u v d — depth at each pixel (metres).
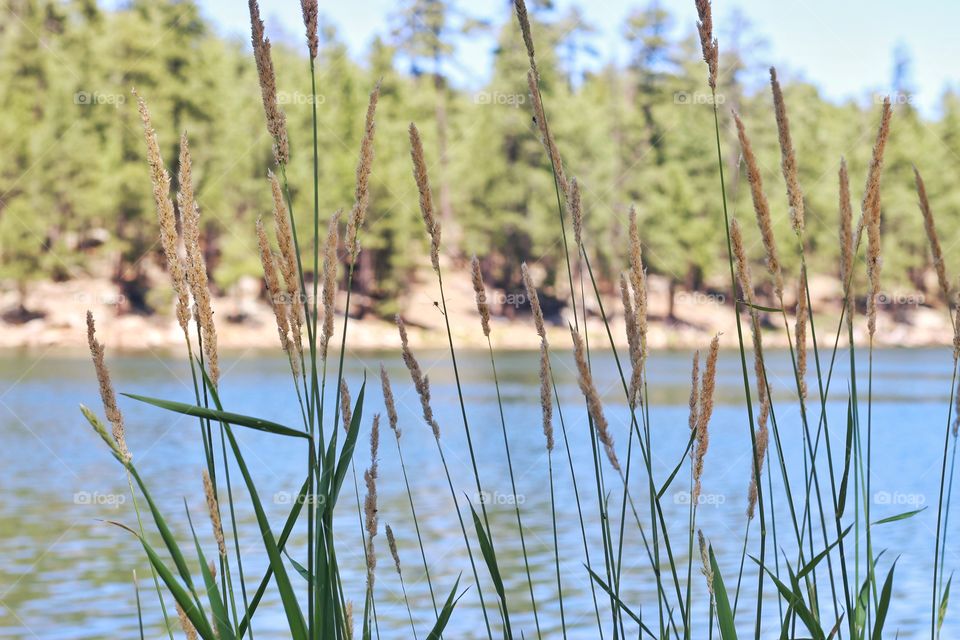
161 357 31.20
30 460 12.59
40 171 35.75
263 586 1.40
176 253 1.37
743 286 1.57
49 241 35.84
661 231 41.16
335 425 1.41
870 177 1.55
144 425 16.91
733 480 10.84
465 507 9.23
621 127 41.59
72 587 6.33
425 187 1.57
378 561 6.91
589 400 1.52
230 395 20.64
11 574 6.71
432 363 30.69
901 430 16.06
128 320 35.53
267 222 35.97
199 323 1.39
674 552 7.16
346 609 1.77
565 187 1.54
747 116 40.56
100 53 36.72
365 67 38.81
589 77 43.31
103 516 8.85
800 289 1.58
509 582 6.35
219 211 36.25
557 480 11.05
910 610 5.46
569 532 8.05
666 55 42.16
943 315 42.66
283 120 1.43
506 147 40.56
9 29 36.88
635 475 11.41
